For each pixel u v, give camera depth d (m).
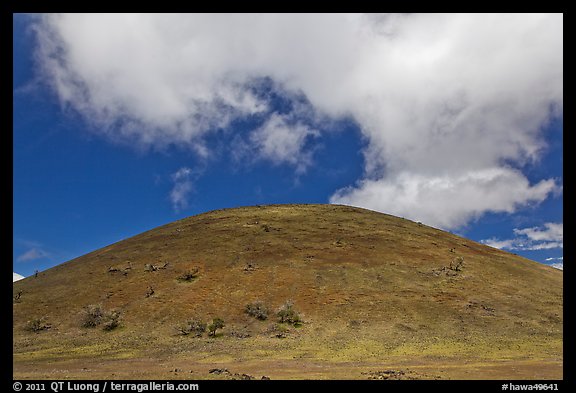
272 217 90.69
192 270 60.91
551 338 41.66
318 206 104.25
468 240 84.38
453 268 62.38
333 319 47.38
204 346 40.66
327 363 32.72
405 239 75.56
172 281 58.03
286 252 67.44
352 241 73.06
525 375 26.42
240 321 47.84
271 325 46.59
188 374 25.77
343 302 51.09
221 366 31.52
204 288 55.53
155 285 57.12
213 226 84.88
